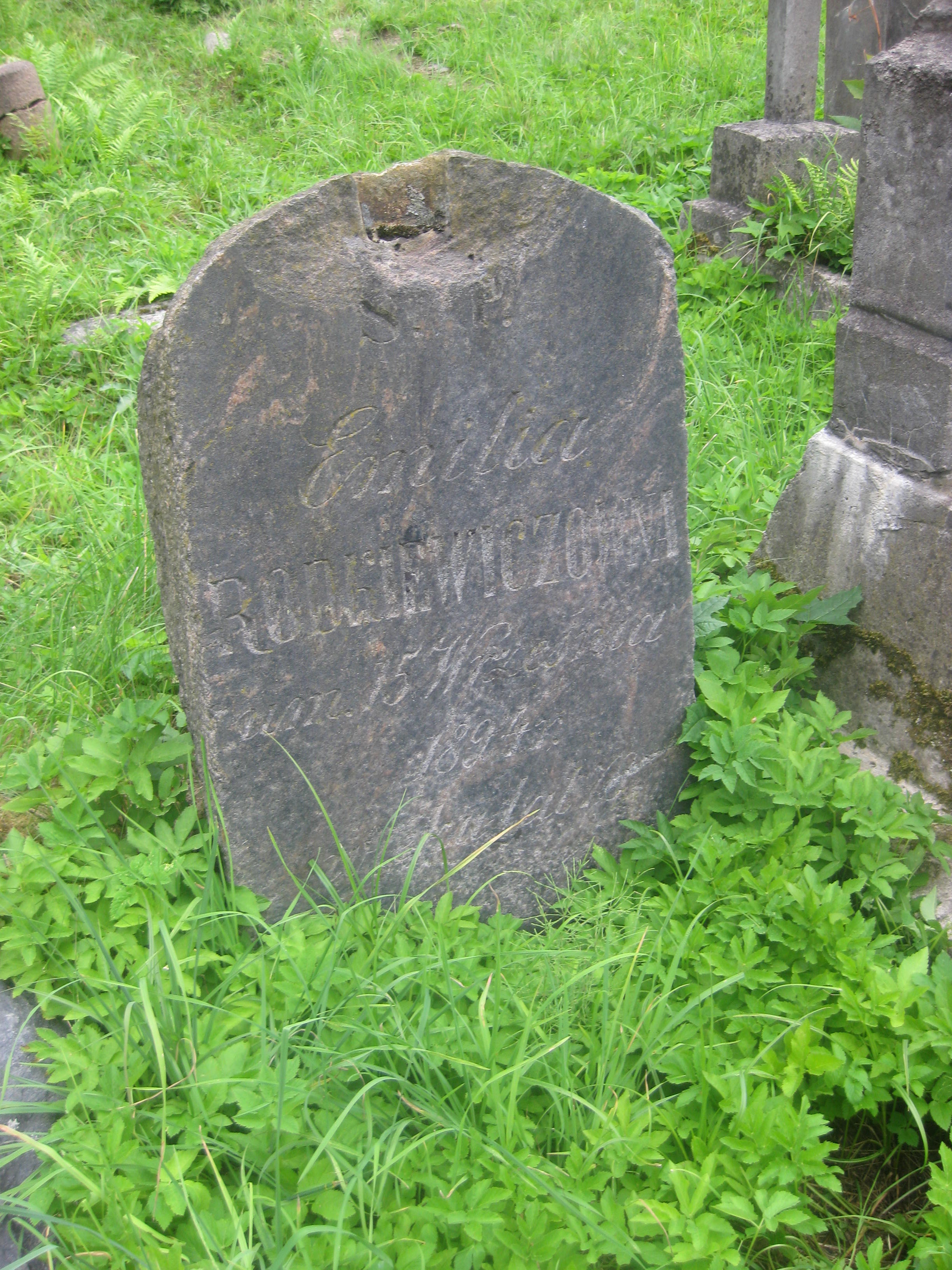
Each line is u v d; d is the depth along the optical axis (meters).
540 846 2.79
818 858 2.59
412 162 2.16
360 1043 2.15
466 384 2.26
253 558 2.17
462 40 7.77
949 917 2.58
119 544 3.51
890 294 2.68
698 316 4.87
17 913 2.23
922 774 2.80
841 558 2.96
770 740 2.71
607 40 7.41
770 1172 1.98
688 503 3.71
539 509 2.45
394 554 2.32
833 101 5.62
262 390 2.07
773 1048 2.25
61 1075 2.00
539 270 2.25
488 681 2.54
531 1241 1.89
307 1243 1.88
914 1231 2.13
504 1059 2.17
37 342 4.48
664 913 2.56
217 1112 2.06
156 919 2.27
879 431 2.80
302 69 7.32
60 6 8.30
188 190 5.84
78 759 2.44
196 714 2.35
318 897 2.52
